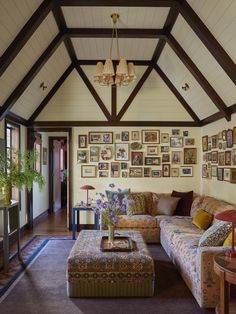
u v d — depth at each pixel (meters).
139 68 6.17
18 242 4.26
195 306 2.91
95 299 3.08
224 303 2.31
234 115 4.59
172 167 6.32
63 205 9.89
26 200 6.25
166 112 6.29
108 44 5.26
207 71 4.50
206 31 3.65
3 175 4.12
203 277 2.79
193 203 5.46
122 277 3.12
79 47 5.40
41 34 4.16
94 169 6.29
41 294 3.16
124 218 5.15
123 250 3.36
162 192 6.30
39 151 7.41
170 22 4.32
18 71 4.36
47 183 8.28
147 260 3.14
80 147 6.30
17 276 3.63
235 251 2.58
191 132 6.33
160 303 2.99
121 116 6.26
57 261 4.16
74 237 5.45
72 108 6.24
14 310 2.83
